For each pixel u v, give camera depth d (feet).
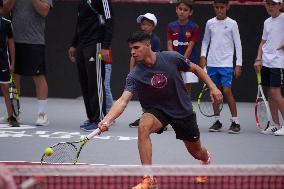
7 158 47.21
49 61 86.94
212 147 53.62
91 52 60.18
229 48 63.16
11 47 61.98
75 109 77.51
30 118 69.21
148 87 36.52
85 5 60.03
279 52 60.18
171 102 36.94
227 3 63.16
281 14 60.23
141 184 34.22
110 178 37.96
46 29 86.28
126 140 56.24
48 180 35.78
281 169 27.09
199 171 26.78
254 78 84.23
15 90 62.64
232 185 36.50
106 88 65.87
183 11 64.08
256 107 62.23
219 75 63.52
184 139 37.99
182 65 36.83
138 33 35.88
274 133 61.00
